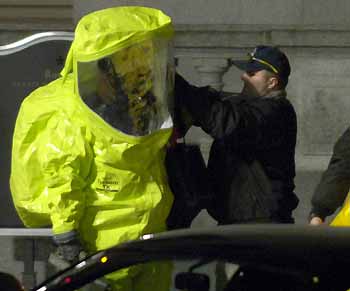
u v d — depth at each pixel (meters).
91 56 15.62
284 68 17.80
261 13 25.42
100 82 15.68
